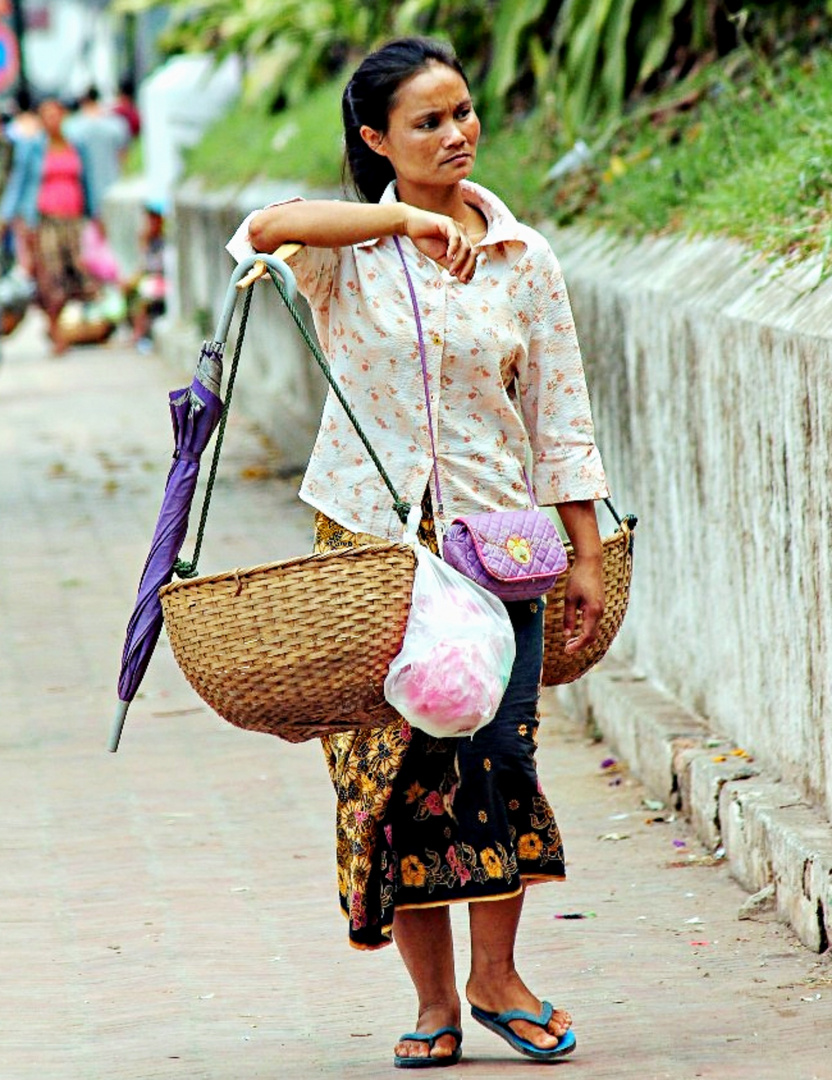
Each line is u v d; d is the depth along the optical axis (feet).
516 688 41.83
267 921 55.21
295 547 108.17
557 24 111.65
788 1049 43.37
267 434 147.33
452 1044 43.42
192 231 188.65
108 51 351.05
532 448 43.11
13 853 62.03
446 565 40.06
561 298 42.06
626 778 67.51
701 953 50.78
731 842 56.90
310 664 39.06
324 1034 46.44
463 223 42.16
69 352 218.18
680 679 67.97
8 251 215.31
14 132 211.00
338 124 143.02
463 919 55.01
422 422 41.27
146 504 124.98
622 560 44.73
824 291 54.34
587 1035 45.16
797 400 53.78
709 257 66.33
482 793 41.68
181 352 185.78
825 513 51.93
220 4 196.44
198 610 39.42
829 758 53.01
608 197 84.07
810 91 75.97
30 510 124.47
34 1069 44.50
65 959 52.44
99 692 82.48
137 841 63.00
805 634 54.39
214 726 77.30
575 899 55.72
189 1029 47.01
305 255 40.98
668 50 100.17
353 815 42.01
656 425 68.80
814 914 50.03
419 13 125.90
